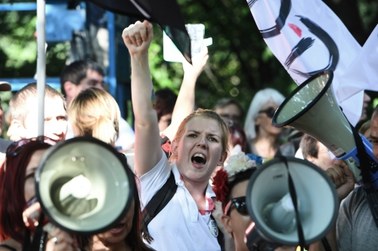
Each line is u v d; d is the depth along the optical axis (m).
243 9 16.53
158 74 15.19
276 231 4.06
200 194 6.31
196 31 7.29
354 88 6.95
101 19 10.48
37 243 4.41
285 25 7.07
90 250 4.74
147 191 6.13
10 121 6.87
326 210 4.09
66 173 3.97
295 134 9.05
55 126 6.57
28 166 4.56
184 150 6.32
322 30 7.11
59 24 10.31
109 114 6.39
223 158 6.44
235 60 16.81
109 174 3.98
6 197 4.56
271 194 4.11
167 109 8.62
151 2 6.06
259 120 10.10
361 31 13.84
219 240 6.30
